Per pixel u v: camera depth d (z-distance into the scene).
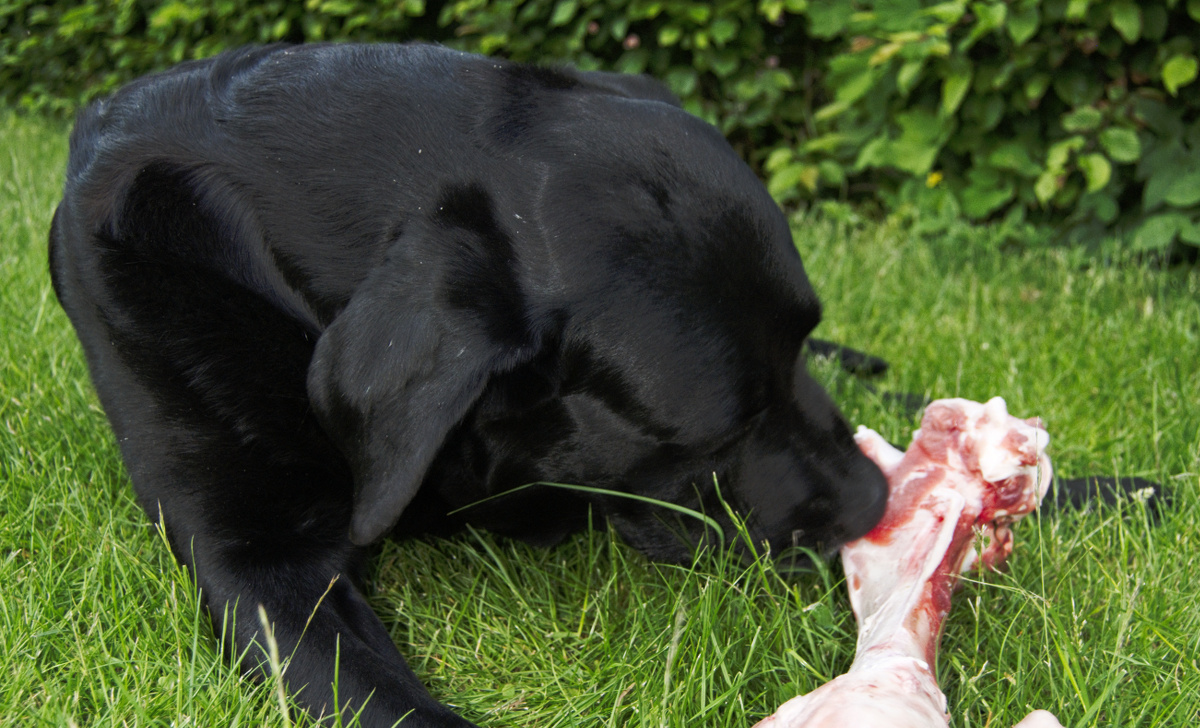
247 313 1.60
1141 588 1.68
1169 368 2.63
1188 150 3.40
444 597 1.80
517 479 1.67
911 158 3.71
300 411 1.61
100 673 1.38
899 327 3.12
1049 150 3.62
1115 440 2.29
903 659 1.29
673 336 1.49
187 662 1.50
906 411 2.53
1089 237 3.65
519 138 1.58
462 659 1.65
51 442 2.04
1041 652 1.53
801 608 1.65
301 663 1.42
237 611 1.50
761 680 1.55
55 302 2.70
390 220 1.55
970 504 1.59
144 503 1.63
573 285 1.48
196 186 1.63
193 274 1.61
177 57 5.85
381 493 1.35
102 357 1.64
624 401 1.52
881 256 3.61
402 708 1.36
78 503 1.83
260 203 1.61
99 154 1.70
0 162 4.69
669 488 1.64
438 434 1.35
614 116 1.62
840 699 1.18
